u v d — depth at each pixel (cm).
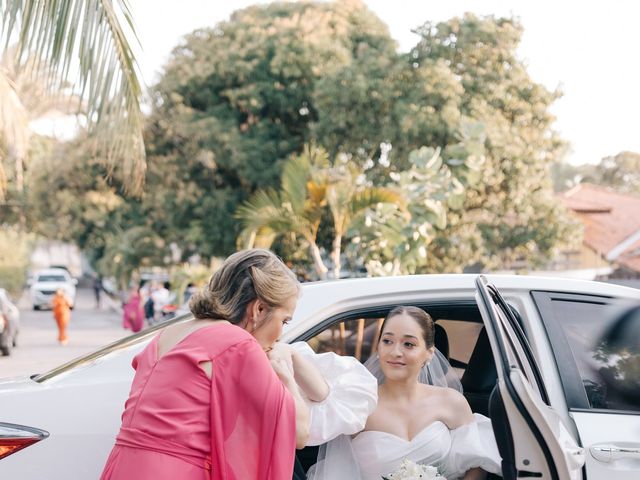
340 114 2341
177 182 2683
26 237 6438
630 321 345
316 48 2544
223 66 2605
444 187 1255
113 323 3356
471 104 2345
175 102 2650
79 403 282
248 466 248
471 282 339
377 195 1275
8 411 278
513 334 280
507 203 2392
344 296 323
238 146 2547
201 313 271
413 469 301
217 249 2698
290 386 270
